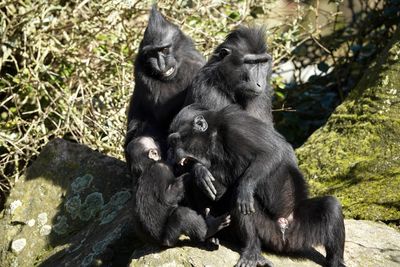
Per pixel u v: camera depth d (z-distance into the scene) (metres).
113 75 30.62
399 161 24.12
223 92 21.27
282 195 19.23
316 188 24.39
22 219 24.66
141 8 30.31
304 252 19.83
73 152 25.55
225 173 19.50
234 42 21.39
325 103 33.69
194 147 19.39
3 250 24.34
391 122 25.05
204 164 19.50
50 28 30.00
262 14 33.69
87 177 24.75
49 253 23.41
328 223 18.94
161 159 22.19
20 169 29.86
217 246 18.95
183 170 20.00
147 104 24.17
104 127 28.98
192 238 18.92
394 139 24.72
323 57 36.50
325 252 20.22
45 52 29.47
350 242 20.72
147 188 19.20
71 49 30.03
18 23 29.38
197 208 19.77
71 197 24.48
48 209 24.64
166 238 18.92
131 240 21.58
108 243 21.55
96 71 30.44
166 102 23.88
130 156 22.16
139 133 24.09
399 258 20.09
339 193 23.77
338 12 34.84
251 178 18.77
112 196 24.17
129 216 22.08
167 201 19.16
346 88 34.47
